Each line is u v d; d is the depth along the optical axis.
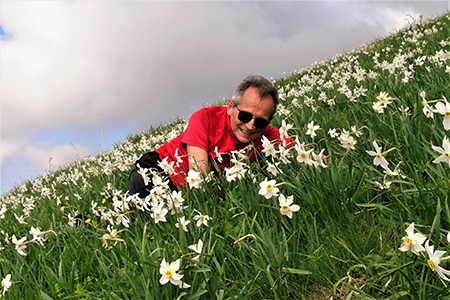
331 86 5.73
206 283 1.65
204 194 2.62
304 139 3.33
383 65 5.50
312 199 2.10
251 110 2.67
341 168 2.37
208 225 2.26
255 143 3.01
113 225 2.48
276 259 1.67
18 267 2.28
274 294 1.54
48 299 1.76
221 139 2.91
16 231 3.54
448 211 1.53
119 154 4.85
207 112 2.95
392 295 1.35
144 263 1.54
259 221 2.12
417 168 2.19
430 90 3.75
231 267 1.91
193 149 2.82
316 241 1.88
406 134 2.47
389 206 2.04
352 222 1.93
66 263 2.26
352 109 3.73
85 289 1.96
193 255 1.77
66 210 3.98
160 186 2.33
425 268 1.48
